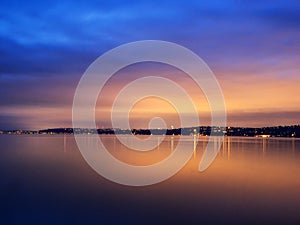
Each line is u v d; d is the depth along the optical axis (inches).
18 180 1488.7
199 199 1115.3
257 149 3676.2
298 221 871.7
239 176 1606.8
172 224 863.7
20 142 5231.3
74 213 956.0
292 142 5930.1
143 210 986.1
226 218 906.1
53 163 2129.7
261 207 1011.3
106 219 905.5
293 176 1614.2
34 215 943.0
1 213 952.3
